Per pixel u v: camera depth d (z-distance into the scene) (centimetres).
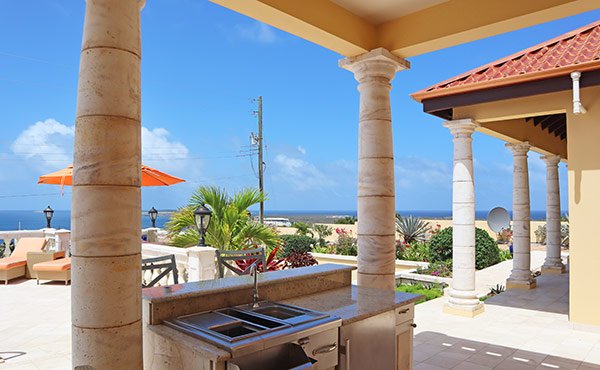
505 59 738
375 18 462
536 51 731
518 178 924
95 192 246
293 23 396
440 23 430
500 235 1986
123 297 249
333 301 354
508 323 661
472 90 660
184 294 290
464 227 724
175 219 771
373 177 457
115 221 248
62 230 1046
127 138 256
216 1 355
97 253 244
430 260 1196
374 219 453
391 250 457
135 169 261
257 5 361
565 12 372
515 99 695
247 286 330
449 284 956
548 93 606
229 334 276
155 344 274
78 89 256
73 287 248
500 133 816
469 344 560
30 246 941
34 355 459
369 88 469
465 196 727
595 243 620
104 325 243
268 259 738
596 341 571
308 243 1421
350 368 303
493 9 396
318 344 282
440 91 680
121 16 258
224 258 468
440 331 620
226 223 750
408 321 372
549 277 1046
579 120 640
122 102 255
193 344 242
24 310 654
